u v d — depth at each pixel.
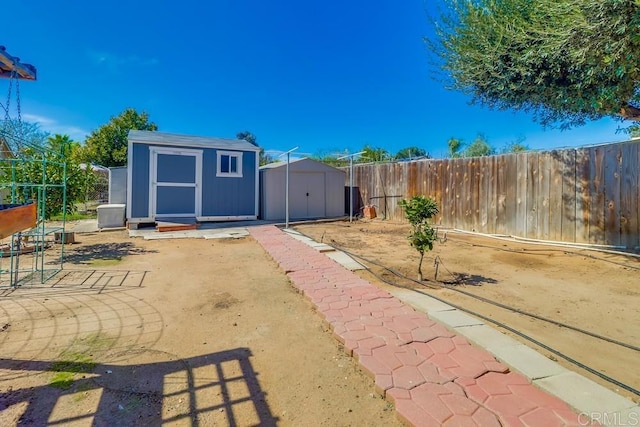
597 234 6.15
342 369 2.44
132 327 3.11
